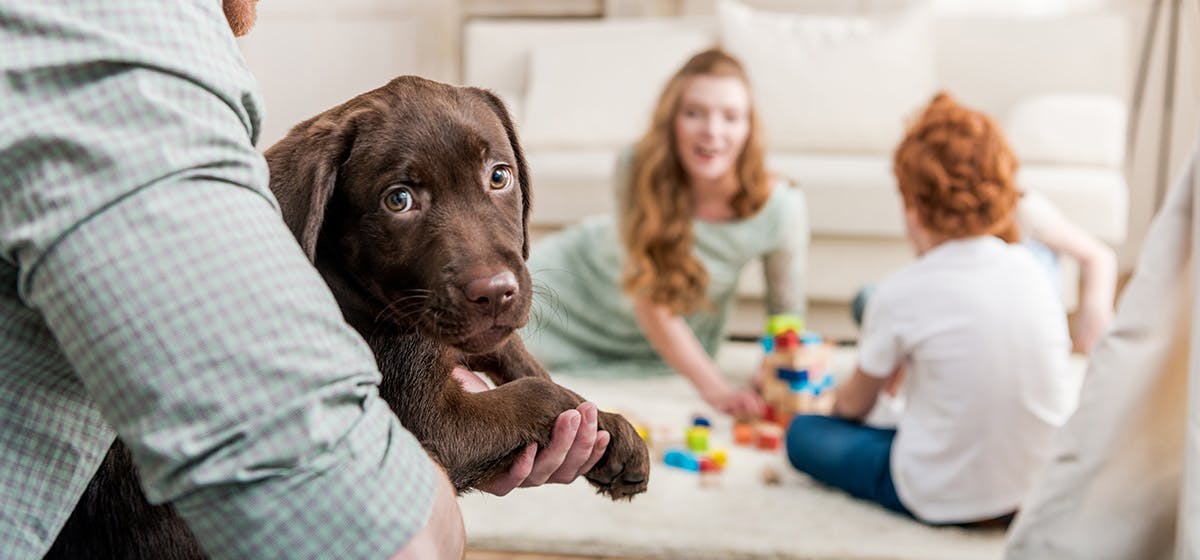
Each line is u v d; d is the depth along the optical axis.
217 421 0.68
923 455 2.55
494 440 1.13
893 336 2.63
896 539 2.46
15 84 0.69
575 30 5.12
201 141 0.71
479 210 1.11
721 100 3.41
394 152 1.08
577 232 3.92
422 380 1.10
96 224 0.68
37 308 0.72
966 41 4.84
